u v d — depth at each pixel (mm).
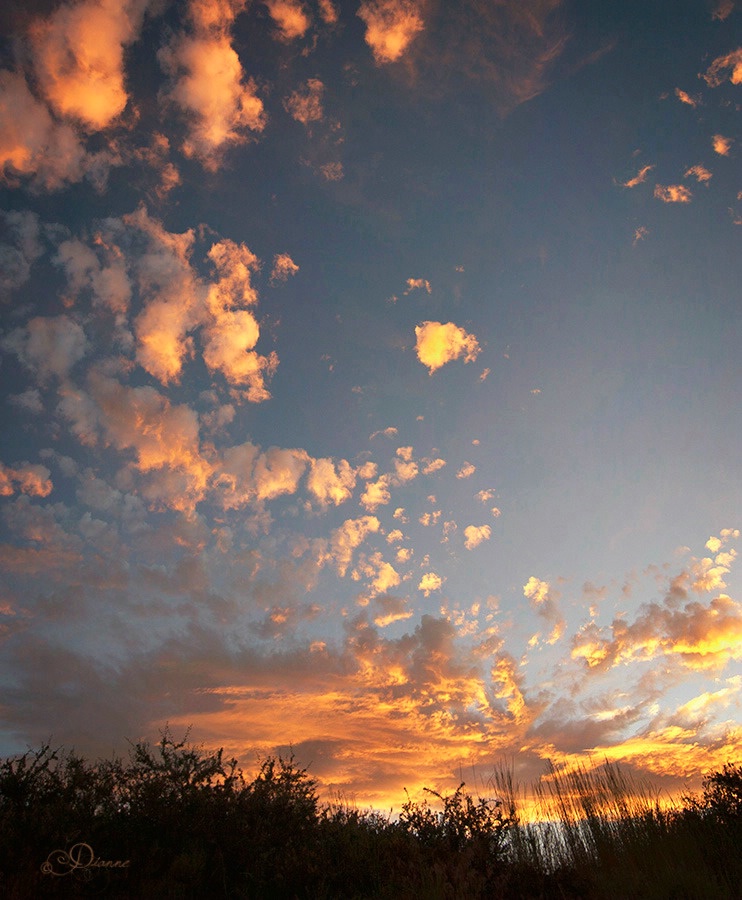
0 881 5766
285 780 8750
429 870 7273
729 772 8828
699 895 6855
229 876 6957
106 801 7430
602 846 8617
